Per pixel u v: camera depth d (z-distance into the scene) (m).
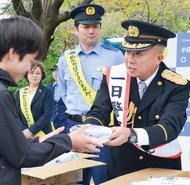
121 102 1.76
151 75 1.72
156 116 1.68
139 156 1.79
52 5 6.44
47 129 3.53
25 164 1.22
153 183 1.48
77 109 2.95
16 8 6.46
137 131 1.52
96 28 2.99
